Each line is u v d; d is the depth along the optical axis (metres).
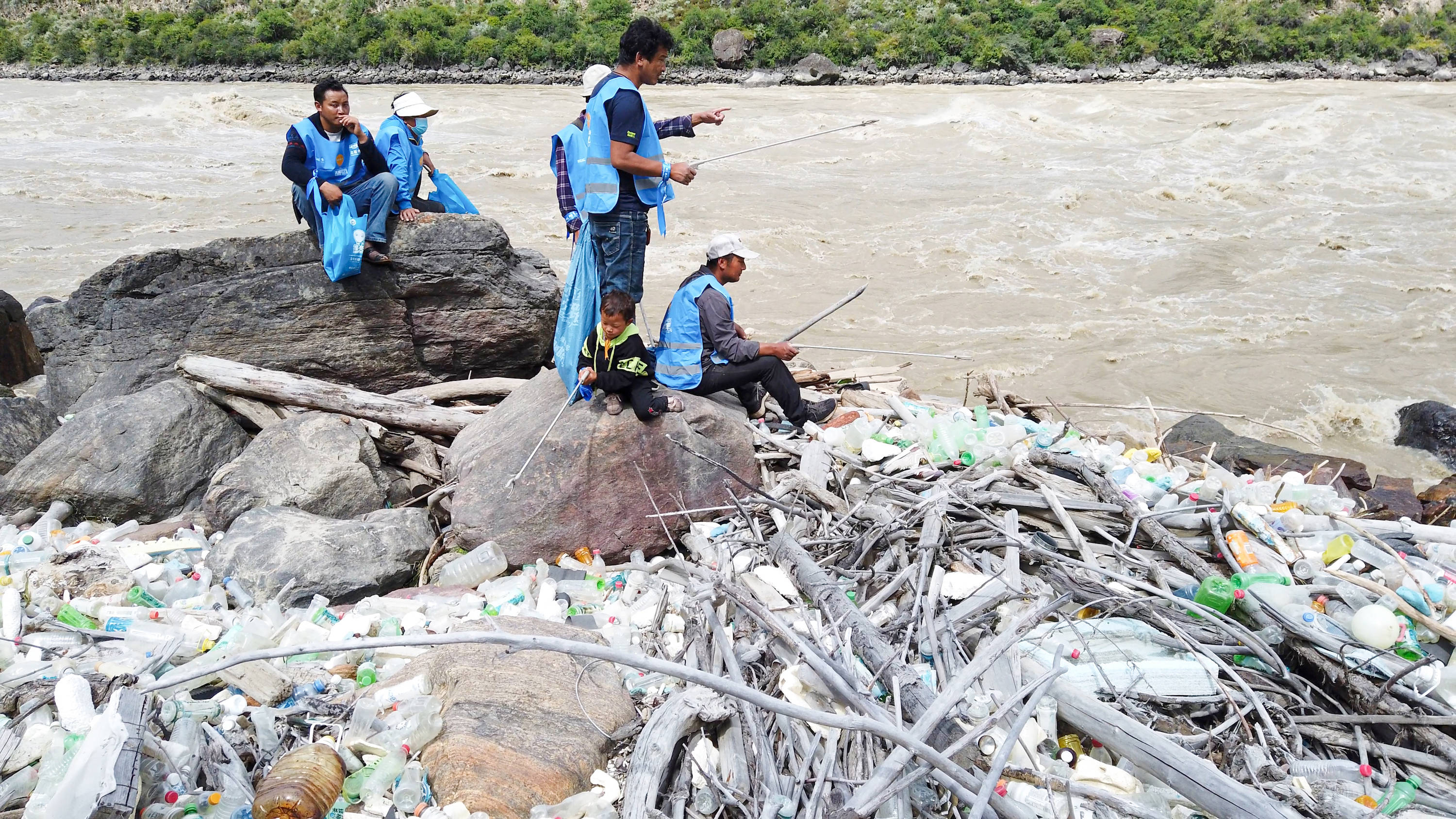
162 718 3.87
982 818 3.36
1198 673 4.15
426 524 5.92
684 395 5.96
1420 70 40.28
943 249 18.19
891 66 40.53
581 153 5.70
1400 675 3.93
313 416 6.53
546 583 5.28
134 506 6.26
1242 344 13.85
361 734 3.95
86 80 41.47
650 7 44.81
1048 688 3.77
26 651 4.50
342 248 7.12
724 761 3.95
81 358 7.51
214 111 29.80
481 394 7.44
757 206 20.88
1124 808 3.62
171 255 7.43
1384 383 12.50
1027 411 7.56
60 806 3.26
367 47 41.56
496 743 3.87
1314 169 23.95
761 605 4.41
